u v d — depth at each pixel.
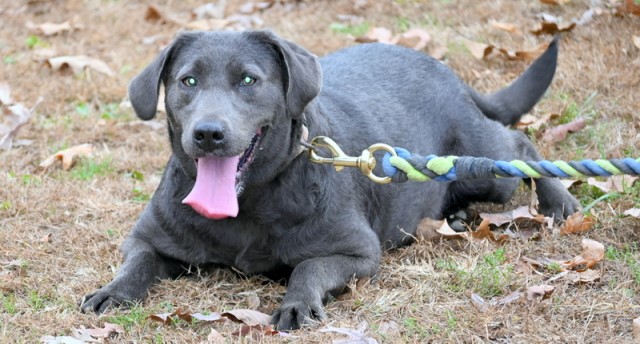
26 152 9.23
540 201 7.74
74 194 8.16
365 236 6.41
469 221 7.84
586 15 10.55
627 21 10.30
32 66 11.16
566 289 6.16
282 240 6.26
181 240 6.40
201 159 5.80
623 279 6.26
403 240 7.24
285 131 6.08
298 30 11.67
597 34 10.19
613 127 8.70
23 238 7.25
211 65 5.93
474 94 8.20
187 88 5.99
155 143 9.37
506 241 7.00
